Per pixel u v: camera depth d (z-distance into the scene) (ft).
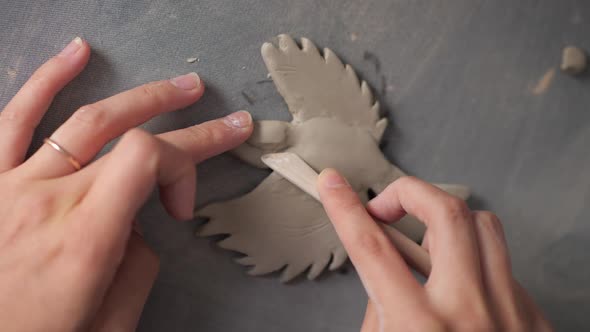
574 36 2.63
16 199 1.49
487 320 1.45
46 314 1.36
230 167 2.13
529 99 2.59
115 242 1.40
